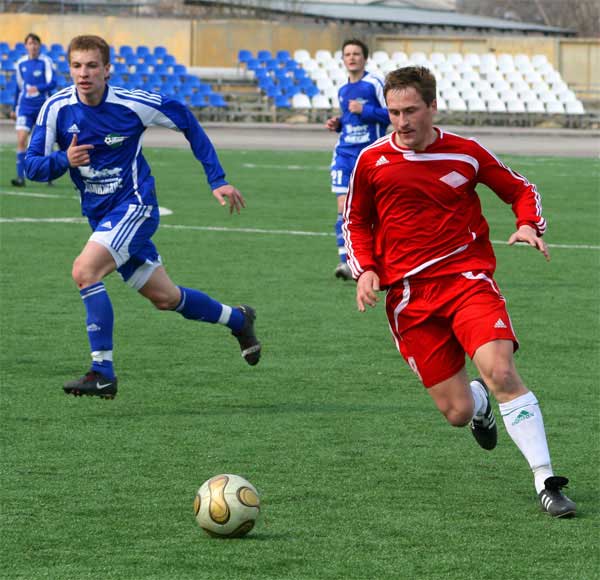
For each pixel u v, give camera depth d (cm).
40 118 1731
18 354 2086
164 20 11000
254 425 1633
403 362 2055
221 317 1850
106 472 1407
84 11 11444
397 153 1326
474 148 1331
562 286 2909
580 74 11450
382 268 1372
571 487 1364
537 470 1268
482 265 1342
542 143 8875
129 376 1933
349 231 1372
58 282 2867
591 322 2439
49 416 1675
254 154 7550
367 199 1361
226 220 4222
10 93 9800
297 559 1115
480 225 1361
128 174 1745
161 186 5475
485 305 1304
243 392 1828
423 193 1323
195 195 5100
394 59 11075
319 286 2855
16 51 10200
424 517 1248
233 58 11238
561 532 1201
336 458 1476
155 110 1742
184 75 10131
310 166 6719
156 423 1642
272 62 10769
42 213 4350
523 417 1277
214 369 1989
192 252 3412
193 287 2802
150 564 1098
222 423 1642
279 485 1361
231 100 10462
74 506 1277
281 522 1227
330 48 11612
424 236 1334
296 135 9294
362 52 3067
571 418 1688
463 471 1427
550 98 10556
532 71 10856
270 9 12012
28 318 2417
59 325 2350
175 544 1155
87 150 1683
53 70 5231
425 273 1338
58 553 1129
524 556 1127
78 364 2016
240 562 1105
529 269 3188
